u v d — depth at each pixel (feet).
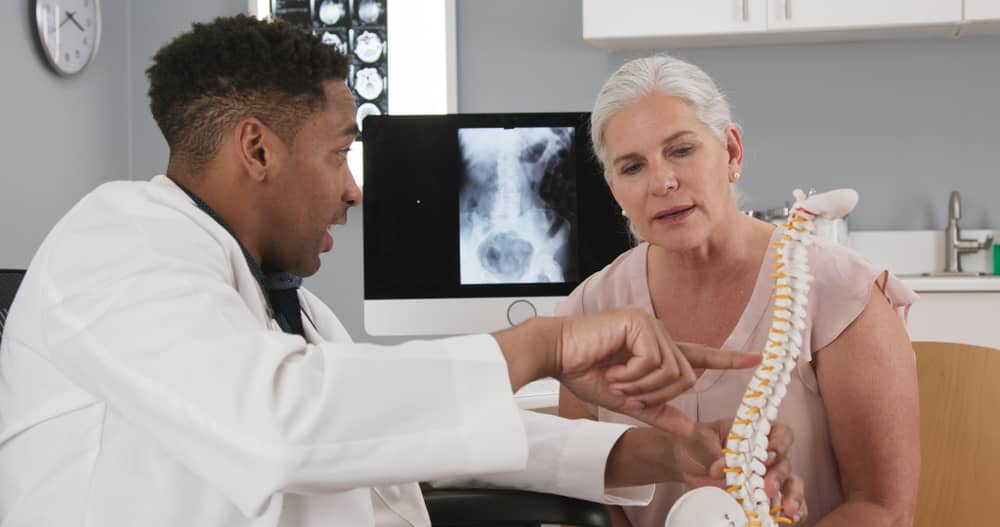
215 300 2.57
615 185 4.17
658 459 3.84
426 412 2.46
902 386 3.92
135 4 12.75
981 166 12.07
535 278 6.80
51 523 2.85
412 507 3.78
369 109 12.67
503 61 12.71
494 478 4.06
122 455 2.84
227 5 12.76
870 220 12.25
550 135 6.82
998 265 11.57
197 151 3.31
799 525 4.07
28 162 10.11
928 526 4.54
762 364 2.81
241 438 2.32
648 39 11.73
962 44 12.03
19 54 9.95
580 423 4.11
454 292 6.82
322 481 2.37
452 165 6.84
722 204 4.07
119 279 2.62
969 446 4.51
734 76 12.37
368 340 12.59
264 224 3.39
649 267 4.46
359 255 12.60
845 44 12.19
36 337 2.88
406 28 12.66
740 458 2.77
